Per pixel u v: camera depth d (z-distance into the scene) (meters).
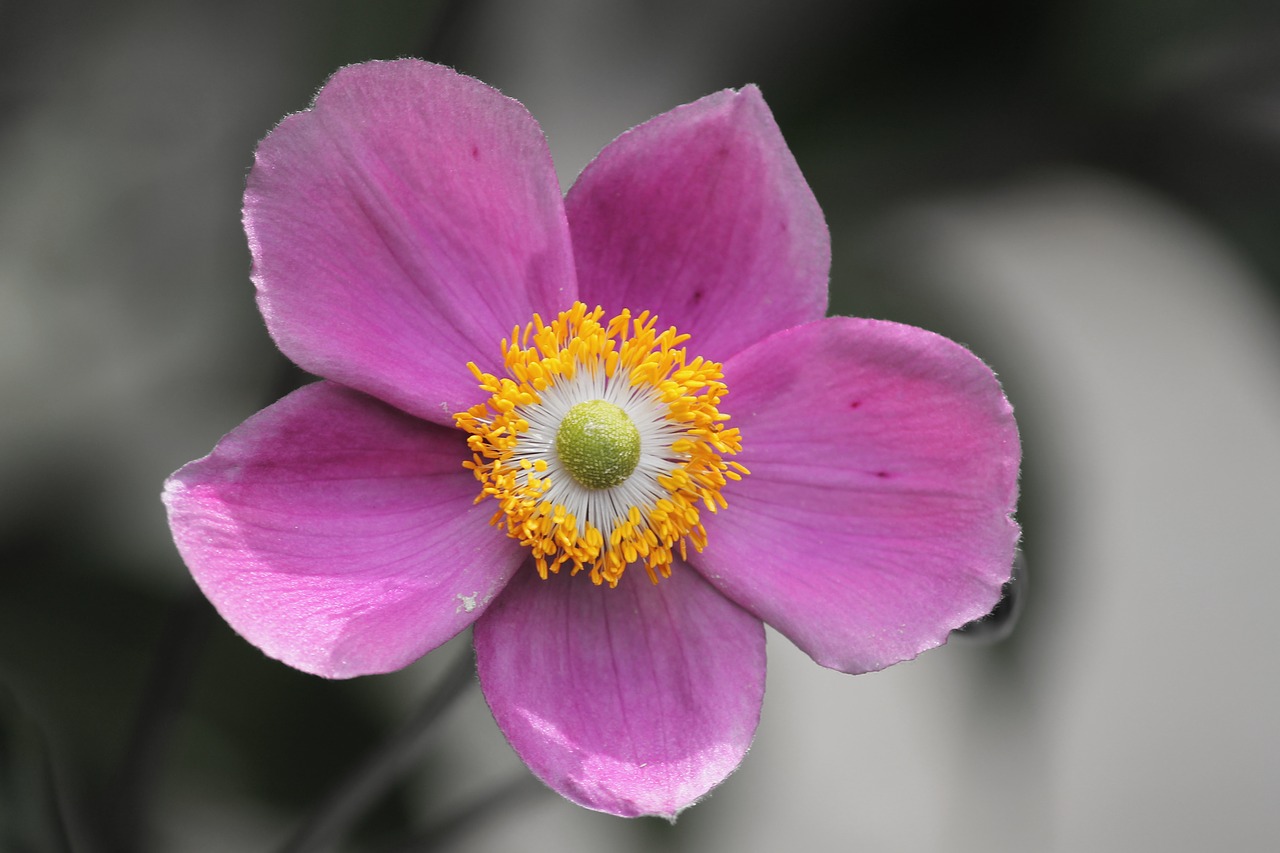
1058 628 0.39
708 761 0.35
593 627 0.35
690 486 0.35
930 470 0.35
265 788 0.39
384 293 0.35
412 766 0.39
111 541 0.39
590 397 0.35
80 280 0.39
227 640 0.39
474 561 0.35
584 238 0.35
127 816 0.37
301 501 0.34
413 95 0.34
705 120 0.35
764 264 0.35
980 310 0.39
